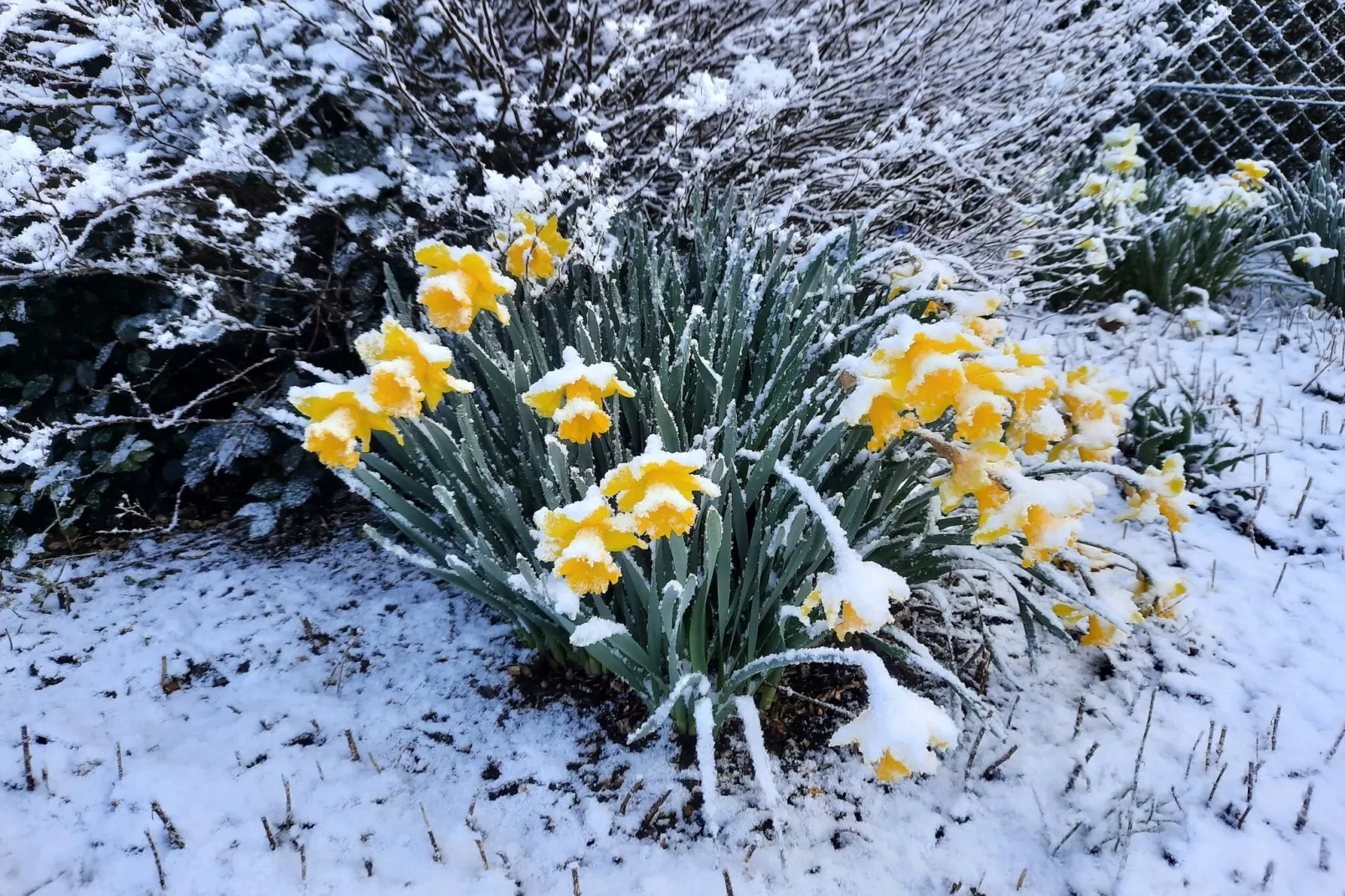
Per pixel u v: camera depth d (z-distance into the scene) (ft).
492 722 2.89
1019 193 5.11
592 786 2.65
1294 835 2.43
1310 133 8.31
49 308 3.77
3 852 2.38
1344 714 2.81
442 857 2.41
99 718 2.89
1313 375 4.91
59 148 3.20
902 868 2.40
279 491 3.88
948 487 2.35
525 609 2.75
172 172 3.68
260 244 3.33
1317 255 5.61
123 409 4.00
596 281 3.22
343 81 3.70
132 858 2.39
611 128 4.26
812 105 4.01
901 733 1.93
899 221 4.69
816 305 2.94
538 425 2.65
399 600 3.53
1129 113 8.36
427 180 3.35
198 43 3.75
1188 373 5.15
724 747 2.77
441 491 2.35
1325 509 3.78
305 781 2.65
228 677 3.11
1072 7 4.78
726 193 3.82
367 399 2.16
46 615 3.45
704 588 2.32
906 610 3.26
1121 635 2.98
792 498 2.70
